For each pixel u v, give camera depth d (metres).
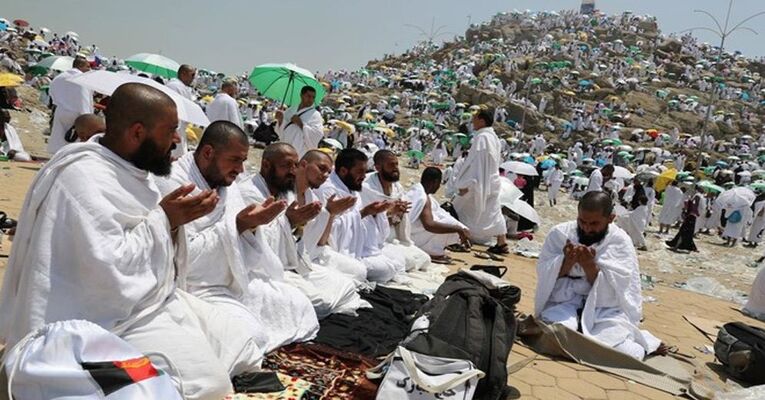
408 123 52.41
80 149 2.68
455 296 3.88
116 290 2.62
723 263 12.97
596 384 4.22
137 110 2.72
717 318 7.12
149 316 2.84
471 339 3.53
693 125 59.97
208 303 3.43
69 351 2.27
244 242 3.91
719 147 52.88
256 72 9.69
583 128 53.25
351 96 62.38
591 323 4.79
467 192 9.15
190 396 2.72
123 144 2.78
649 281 9.14
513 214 10.75
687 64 88.25
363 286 5.50
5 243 5.44
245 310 3.70
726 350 4.86
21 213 2.66
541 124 54.09
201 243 3.67
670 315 6.92
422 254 6.94
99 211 2.59
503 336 3.65
